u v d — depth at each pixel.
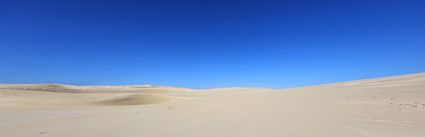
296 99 16.14
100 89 80.31
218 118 9.04
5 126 8.80
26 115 13.18
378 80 35.09
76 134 6.85
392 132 5.78
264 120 8.06
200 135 6.22
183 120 8.93
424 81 24.34
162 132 6.79
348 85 30.69
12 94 36.22
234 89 71.50
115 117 10.58
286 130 6.32
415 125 6.50
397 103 11.42
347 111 9.45
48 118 11.27
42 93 40.41
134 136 6.43
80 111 15.41
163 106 17.75
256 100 16.78
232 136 5.99
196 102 19.11
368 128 6.27
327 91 22.64
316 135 5.70
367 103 11.98
